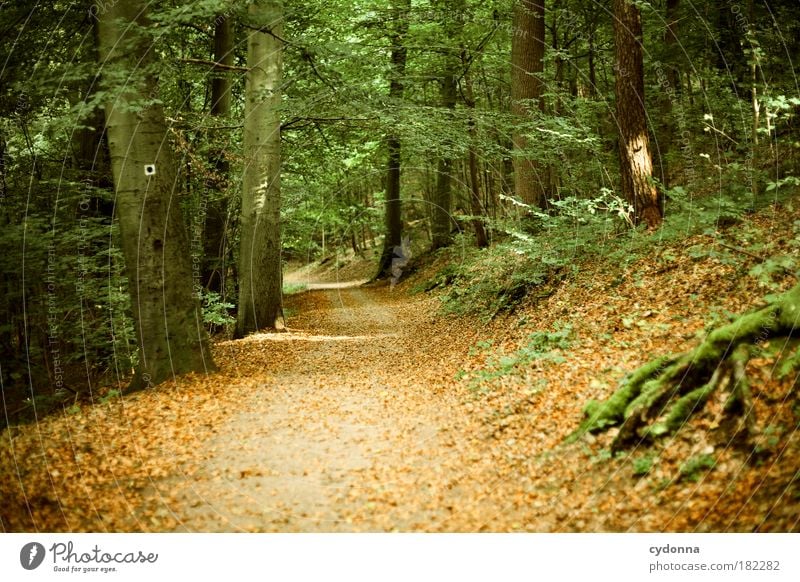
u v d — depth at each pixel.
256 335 15.64
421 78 18.67
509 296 12.61
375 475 6.30
